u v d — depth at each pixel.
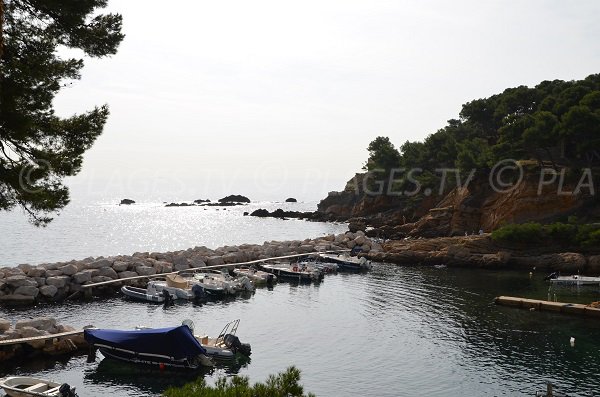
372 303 57.41
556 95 110.81
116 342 37.25
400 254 86.75
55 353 38.75
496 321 49.72
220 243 132.50
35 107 20.95
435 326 48.16
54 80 21.55
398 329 47.25
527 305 54.69
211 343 40.34
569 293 61.34
